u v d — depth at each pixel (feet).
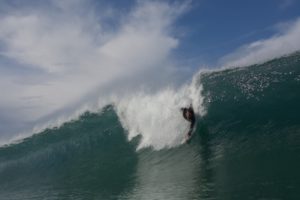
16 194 52.29
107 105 67.41
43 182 55.57
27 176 62.64
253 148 37.93
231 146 41.04
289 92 44.88
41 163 66.54
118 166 50.47
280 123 41.06
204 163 39.34
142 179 41.52
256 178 30.14
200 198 29.55
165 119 53.57
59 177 55.72
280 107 43.70
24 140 75.77
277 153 34.37
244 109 46.52
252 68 53.52
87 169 54.49
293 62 50.83
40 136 74.02
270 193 26.43
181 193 32.30
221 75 54.60
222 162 37.55
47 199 44.60
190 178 36.06
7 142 77.87
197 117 49.83
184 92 55.52
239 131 43.60
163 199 32.19
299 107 42.06
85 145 62.54
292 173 28.94
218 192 29.66
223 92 51.03
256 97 47.03
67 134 69.97
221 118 47.44
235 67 55.06
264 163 33.09
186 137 48.47
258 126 42.45
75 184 48.60
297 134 37.24
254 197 26.53
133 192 37.32
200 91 53.36
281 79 47.57
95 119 66.85
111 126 63.52
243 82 50.88
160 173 41.73
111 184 43.45
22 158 70.79
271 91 46.55
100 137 62.59
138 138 56.85
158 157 48.16
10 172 67.10
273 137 38.68
